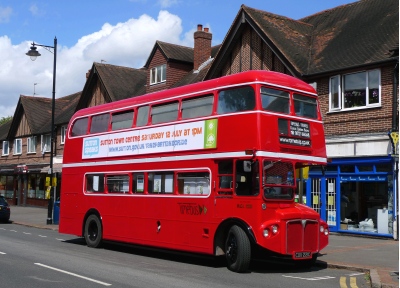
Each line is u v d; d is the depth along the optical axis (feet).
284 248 38.11
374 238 59.31
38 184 143.33
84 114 58.95
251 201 38.37
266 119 38.96
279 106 40.37
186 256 49.52
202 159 42.50
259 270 40.91
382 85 59.31
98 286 32.27
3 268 39.09
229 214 39.78
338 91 63.98
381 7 72.43
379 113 59.31
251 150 38.11
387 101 58.59
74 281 33.94
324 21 79.97
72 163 59.52
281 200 39.19
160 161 46.96
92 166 56.18
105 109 55.72
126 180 51.21
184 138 44.65
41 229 81.56
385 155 58.08
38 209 131.75
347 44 68.08
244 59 77.05
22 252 49.26
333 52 68.23
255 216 37.96
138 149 49.90
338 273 39.78
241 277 37.06
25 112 150.10
